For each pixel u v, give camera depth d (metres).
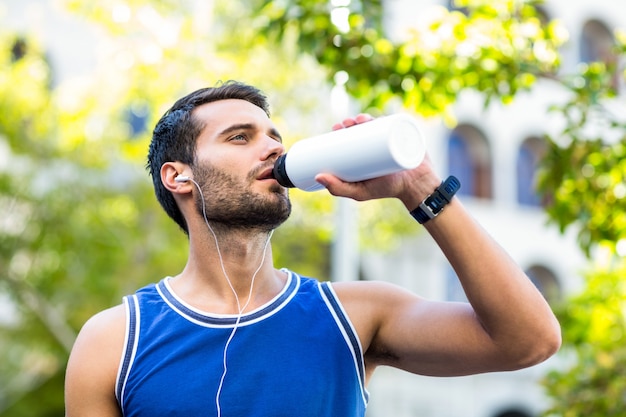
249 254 2.30
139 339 2.21
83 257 10.70
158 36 10.17
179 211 2.49
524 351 2.09
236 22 10.00
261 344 2.19
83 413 2.19
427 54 5.25
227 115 2.33
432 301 2.30
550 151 5.27
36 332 12.45
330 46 5.16
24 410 13.59
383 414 16.78
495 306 2.06
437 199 2.09
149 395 2.14
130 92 10.40
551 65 5.26
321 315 2.27
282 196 2.28
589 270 7.20
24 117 10.87
